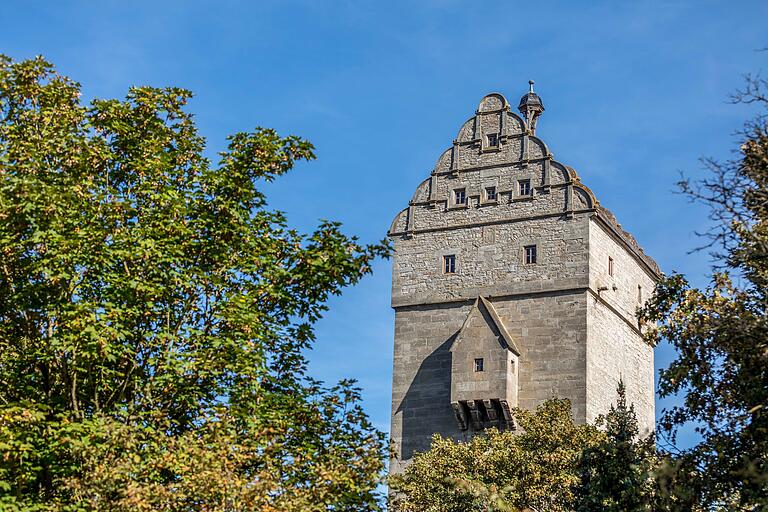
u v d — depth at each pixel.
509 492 49.88
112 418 32.62
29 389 34.81
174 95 39.56
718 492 33.31
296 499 31.53
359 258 37.81
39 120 37.41
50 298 35.03
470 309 69.19
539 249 68.75
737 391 34.22
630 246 73.06
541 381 66.31
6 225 34.59
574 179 69.06
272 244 37.78
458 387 66.31
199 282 36.44
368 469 34.22
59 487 32.84
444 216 71.69
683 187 30.42
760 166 30.28
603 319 68.69
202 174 38.31
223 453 31.45
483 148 72.00
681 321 36.09
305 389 37.19
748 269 33.06
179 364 34.38
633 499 35.50
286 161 38.97
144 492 30.44
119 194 37.28
